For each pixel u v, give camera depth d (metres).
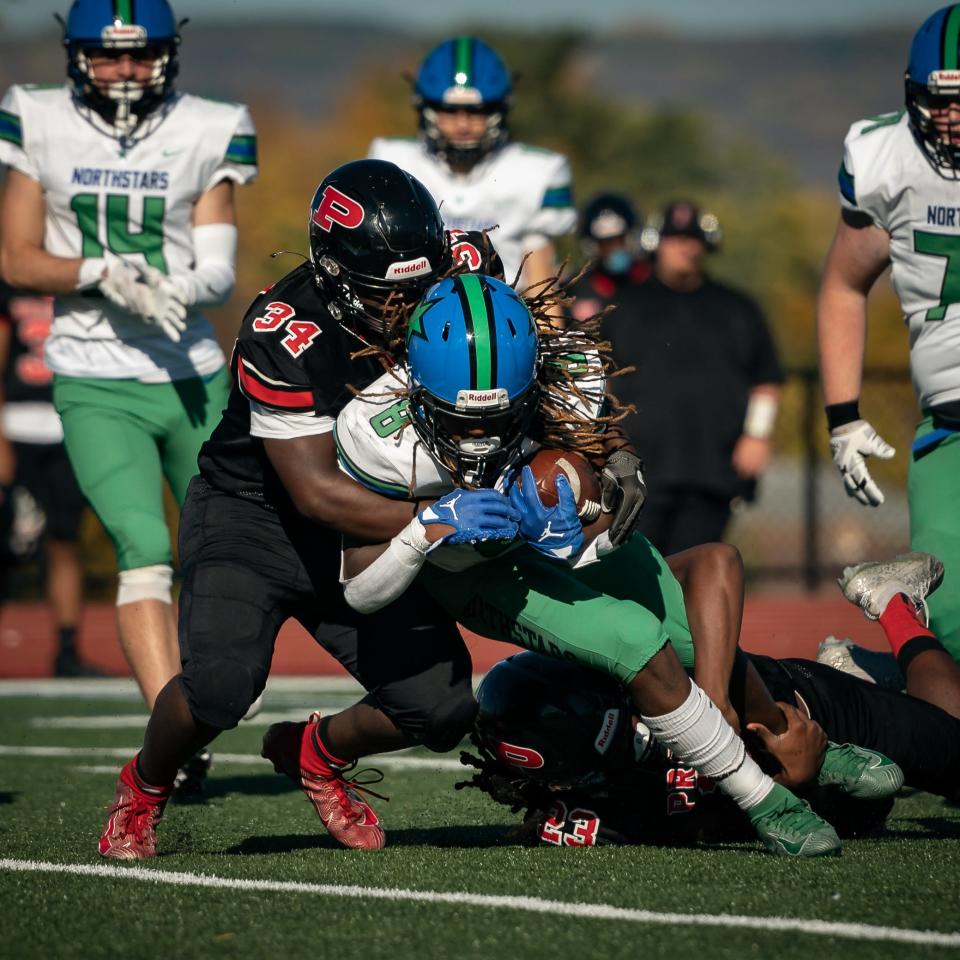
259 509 13.47
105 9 17.09
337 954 9.53
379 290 12.61
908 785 13.84
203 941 9.91
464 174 22.06
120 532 16.62
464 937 9.81
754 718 12.80
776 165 152.50
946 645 15.19
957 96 14.57
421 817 15.54
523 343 11.59
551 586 12.36
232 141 17.89
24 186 17.58
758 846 12.93
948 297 15.19
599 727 12.91
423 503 12.14
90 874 11.98
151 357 17.30
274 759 13.86
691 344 24.78
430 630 13.04
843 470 15.98
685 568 13.04
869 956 9.26
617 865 11.92
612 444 12.65
